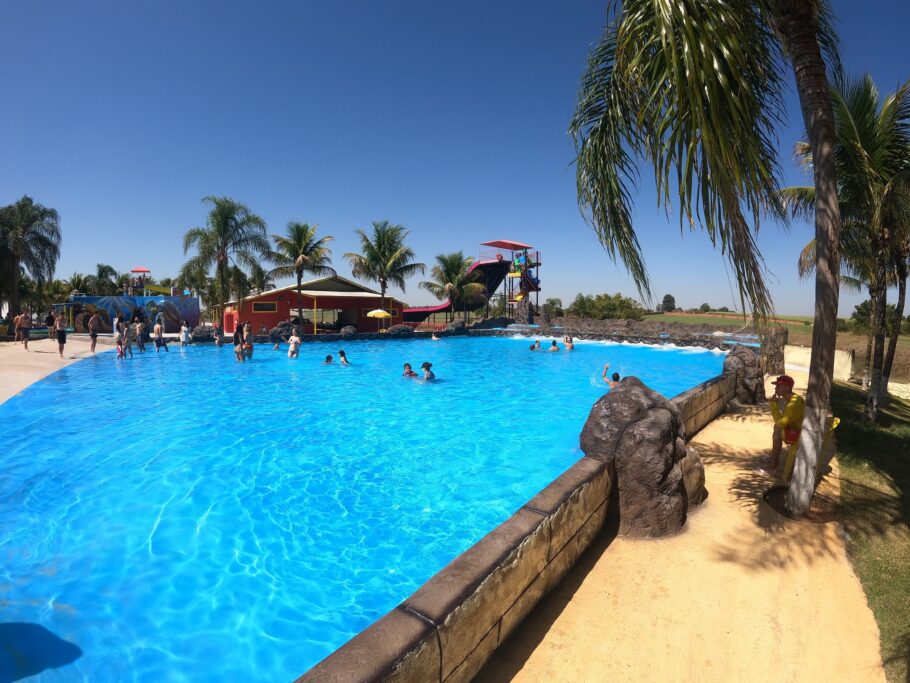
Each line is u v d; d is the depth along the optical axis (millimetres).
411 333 33625
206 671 3285
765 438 7957
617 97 5387
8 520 5566
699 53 3801
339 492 6500
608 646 3107
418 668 2139
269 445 8625
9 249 33812
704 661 2986
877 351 9359
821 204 4742
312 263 32781
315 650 3502
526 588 3318
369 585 4340
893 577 3773
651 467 4551
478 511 5938
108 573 4477
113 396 13086
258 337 29016
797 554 4223
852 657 2986
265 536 5238
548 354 24297
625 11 4484
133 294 36531
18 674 3223
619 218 5855
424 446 8641
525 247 44406
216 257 30703
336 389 14477
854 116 8352
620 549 4375
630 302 53062
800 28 4695
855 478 6020
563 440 9062
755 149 4016
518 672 2861
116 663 3348
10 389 13844
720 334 26062
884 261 9141
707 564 4105
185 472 7207
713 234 4238
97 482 6754
